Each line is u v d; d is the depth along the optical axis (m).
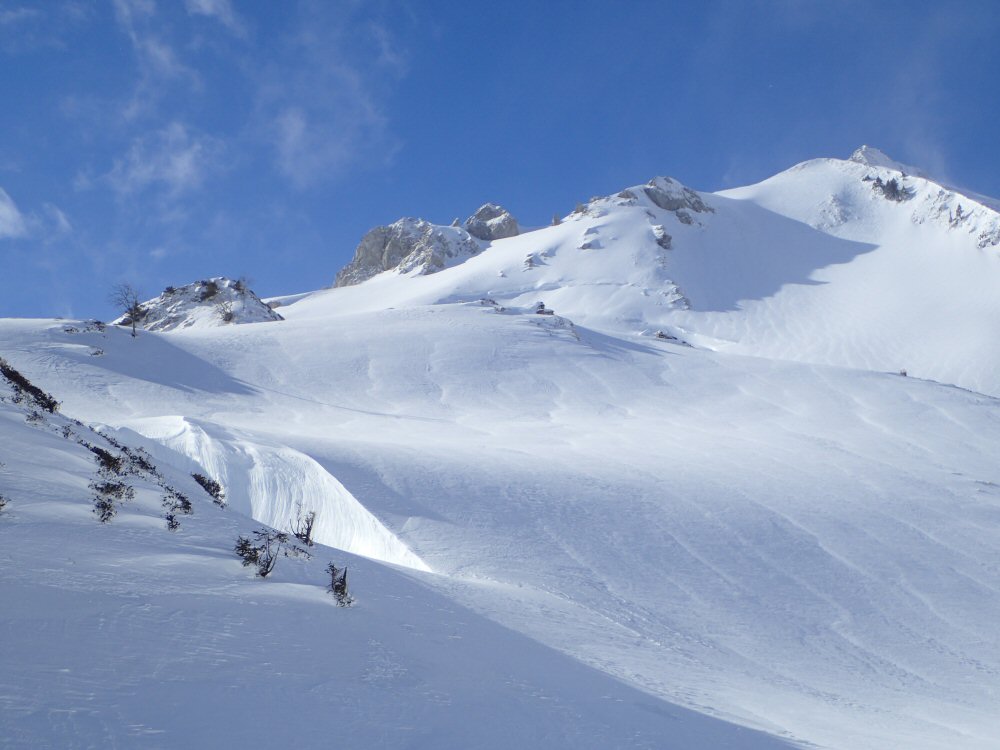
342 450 36.84
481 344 83.88
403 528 27.58
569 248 187.75
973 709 18.28
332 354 77.00
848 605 25.66
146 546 10.34
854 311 150.25
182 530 12.25
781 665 20.22
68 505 11.07
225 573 10.29
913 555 30.39
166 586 8.73
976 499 38.28
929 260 170.88
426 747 6.43
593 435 53.34
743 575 27.22
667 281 167.62
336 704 6.80
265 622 8.52
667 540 29.78
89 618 7.02
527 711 8.42
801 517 33.72
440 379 72.81
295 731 6.00
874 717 15.79
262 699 6.43
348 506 29.75
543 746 7.38
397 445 41.38
